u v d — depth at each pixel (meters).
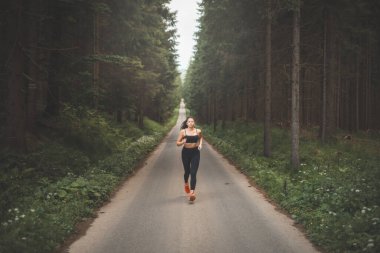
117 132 24.00
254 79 30.25
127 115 43.53
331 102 23.03
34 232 6.57
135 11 19.75
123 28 20.61
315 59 24.67
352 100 33.81
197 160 10.16
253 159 17.81
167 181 13.31
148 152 24.80
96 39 20.31
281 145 21.83
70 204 8.73
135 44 25.22
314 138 23.34
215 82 35.41
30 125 15.47
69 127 17.95
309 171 14.27
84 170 13.36
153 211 8.98
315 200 9.12
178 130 67.19
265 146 19.30
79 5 14.81
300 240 6.88
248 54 23.38
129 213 8.81
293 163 15.27
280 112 34.38
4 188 10.19
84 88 17.92
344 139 24.75
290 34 21.59
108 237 7.05
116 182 12.32
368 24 26.70
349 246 6.11
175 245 6.58
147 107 52.16
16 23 12.94
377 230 6.42
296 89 15.14
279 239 6.93
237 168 17.06
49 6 14.95
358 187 9.74
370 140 26.45
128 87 26.97
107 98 25.91
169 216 8.52
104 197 10.11
